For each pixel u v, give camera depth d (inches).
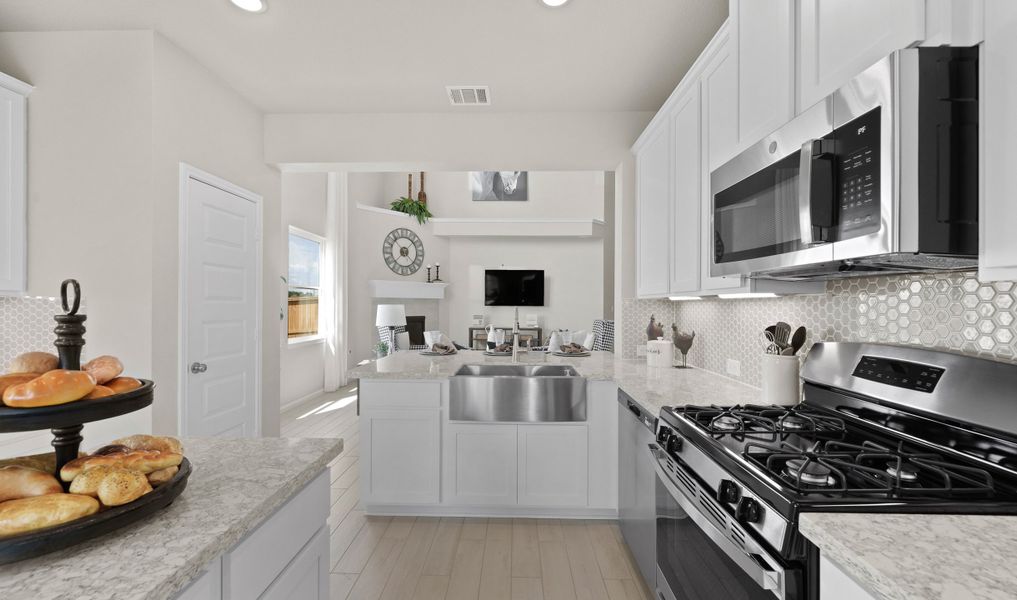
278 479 42.5
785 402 71.6
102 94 98.4
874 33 43.2
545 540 101.2
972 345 49.1
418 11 93.0
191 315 109.6
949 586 25.4
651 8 91.8
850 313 67.3
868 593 29.3
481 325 363.3
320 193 260.2
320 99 130.9
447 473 109.7
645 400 79.0
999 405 42.9
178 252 105.4
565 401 108.7
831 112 45.1
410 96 128.9
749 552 40.6
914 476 40.4
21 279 96.3
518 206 369.7
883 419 54.6
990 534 31.7
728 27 72.6
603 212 365.1
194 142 110.9
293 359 231.1
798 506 35.3
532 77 118.2
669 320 135.7
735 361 98.9
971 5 36.7
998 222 34.7
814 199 44.7
